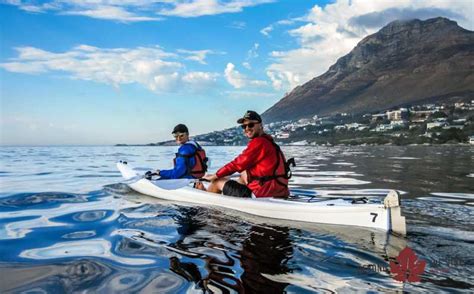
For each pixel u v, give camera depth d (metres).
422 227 4.89
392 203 4.61
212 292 2.86
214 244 4.16
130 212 6.08
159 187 7.70
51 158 25.27
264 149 5.96
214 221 5.36
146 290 2.92
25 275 3.28
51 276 3.25
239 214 5.89
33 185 9.70
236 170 6.18
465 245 4.06
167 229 4.89
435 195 7.78
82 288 2.98
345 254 3.77
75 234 4.70
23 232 4.82
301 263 3.51
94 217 5.71
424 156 29.33
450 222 5.18
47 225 5.21
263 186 6.03
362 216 4.87
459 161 21.20
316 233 4.65
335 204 5.20
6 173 13.28
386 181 10.69
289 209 5.45
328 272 3.27
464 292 2.80
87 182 10.38
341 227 4.92
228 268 3.39
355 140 140.00
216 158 25.83
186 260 3.62
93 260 3.67
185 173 7.63
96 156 29.58
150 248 4.04
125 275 3.25
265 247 4.02
